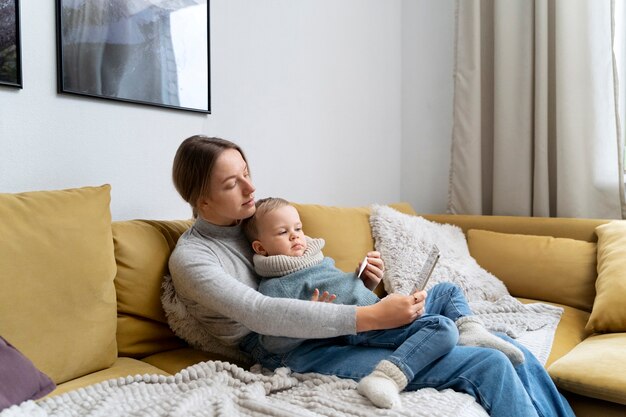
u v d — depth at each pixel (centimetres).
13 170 131
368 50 265
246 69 197
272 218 135
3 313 97
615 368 118
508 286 204
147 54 161
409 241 192
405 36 288
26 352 99
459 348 108
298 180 225
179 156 135
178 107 171
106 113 152
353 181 258
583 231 205
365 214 200
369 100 267
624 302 149
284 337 119
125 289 126
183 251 126
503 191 244
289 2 216
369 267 142
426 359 105
